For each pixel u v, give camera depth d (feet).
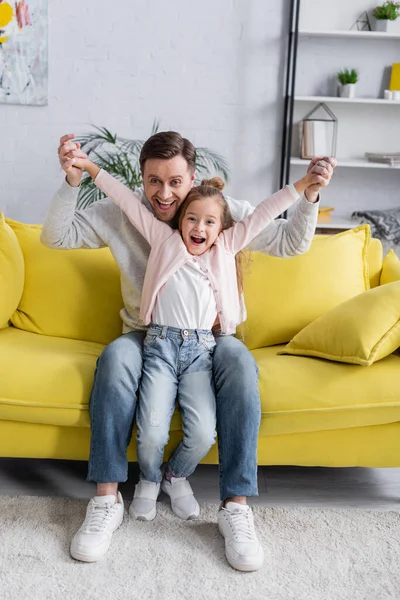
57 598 5.17
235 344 6.41
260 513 6.57
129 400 5.98
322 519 6.50
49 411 6.12
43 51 12.74
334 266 7.65
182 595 5.28
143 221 6.44
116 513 6.01
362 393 6.15
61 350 6.79
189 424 6.02
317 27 13.29
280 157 13.57
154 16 12.87
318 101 13.30
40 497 6.66
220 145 13.46
